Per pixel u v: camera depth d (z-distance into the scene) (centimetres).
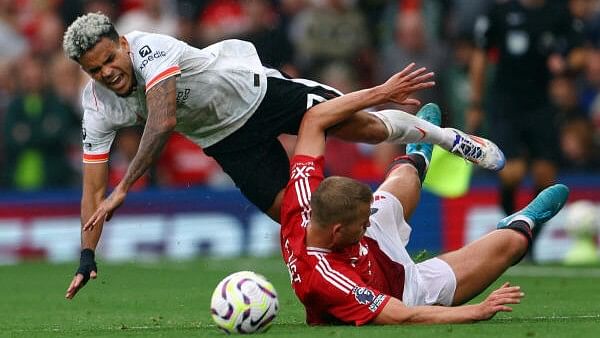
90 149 2670
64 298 3494
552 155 4544
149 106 2477
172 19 5666
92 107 2648
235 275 2342
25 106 5353
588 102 5938
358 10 5766
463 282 2503
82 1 5734
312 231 2377
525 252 2564
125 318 2930
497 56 4572
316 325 2442
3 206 5038
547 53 4522
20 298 3522
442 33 5731
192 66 2589
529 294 3350
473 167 5222
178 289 3691
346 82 5619
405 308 2347
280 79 2731
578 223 4944
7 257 5031
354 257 2398
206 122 2686
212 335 2361
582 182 5188
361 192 2338
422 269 2503
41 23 5669
